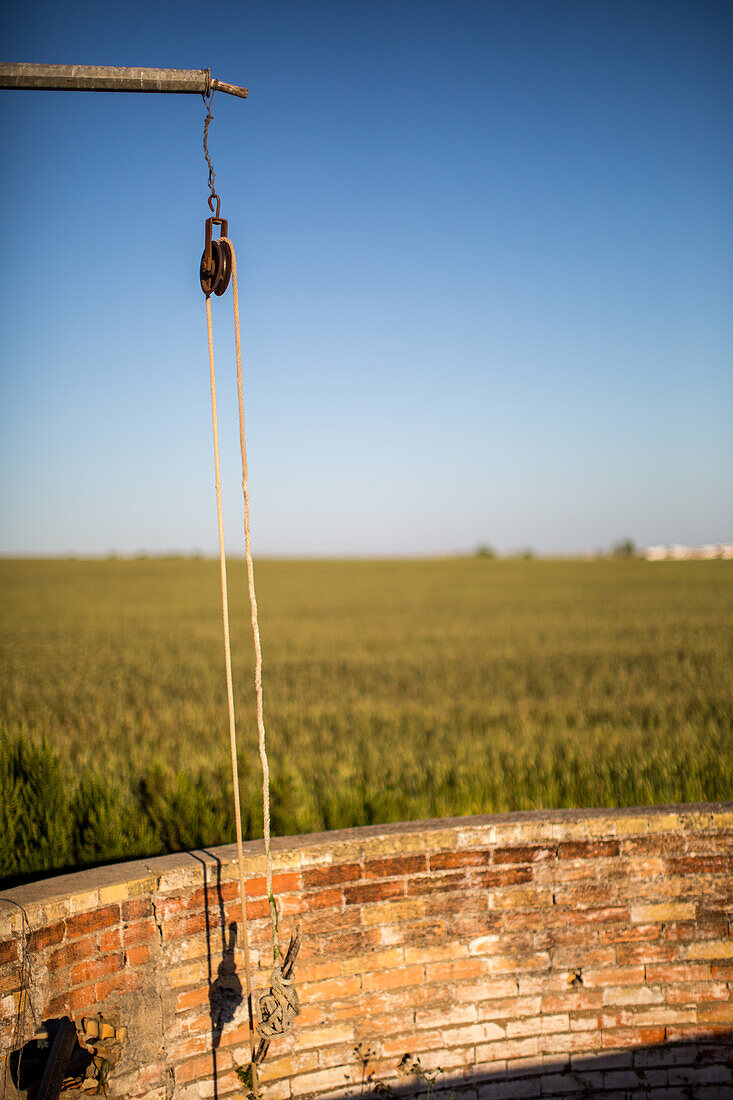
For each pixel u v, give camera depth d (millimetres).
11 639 28797
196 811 4176
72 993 2512
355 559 103750
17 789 3701
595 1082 3072
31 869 3615
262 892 2840
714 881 3129
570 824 3076
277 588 58375
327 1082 2906
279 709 13539
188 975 2744
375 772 8250
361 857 2938
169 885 2717
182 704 14344
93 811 3814
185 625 34031
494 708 13172
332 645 25875
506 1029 3041
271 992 2479
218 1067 2779
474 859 3029
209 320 2453
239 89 2361
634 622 32188
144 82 2297
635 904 3104
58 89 2279
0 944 2342
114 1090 2590
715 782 6617
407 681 17406
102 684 17609
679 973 3123
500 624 32594
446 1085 2984
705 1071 3119
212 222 2391
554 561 93500
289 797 4703
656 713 12398
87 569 78000
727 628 29078
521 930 3059
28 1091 2301
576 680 16797
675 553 112562
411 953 2980
